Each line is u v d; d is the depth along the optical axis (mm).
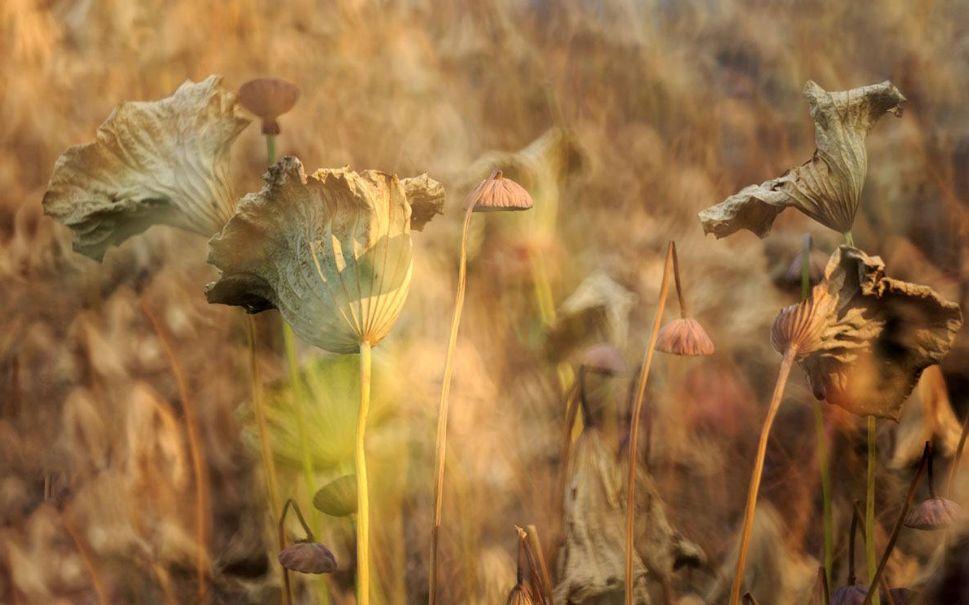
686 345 2758
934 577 3109
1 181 4438
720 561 3385
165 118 2908
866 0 5906
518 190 2664
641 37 6293
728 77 6160
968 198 4434
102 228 2914
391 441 3029
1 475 3721
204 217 2898
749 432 3703
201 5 5191
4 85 4629
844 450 3650
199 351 3898
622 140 5309
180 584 3461
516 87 5684
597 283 3715
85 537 3469
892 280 2488
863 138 2822
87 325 3895
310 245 2496
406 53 5133
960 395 3764
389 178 2473
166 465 3535
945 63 5430
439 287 3609
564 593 2889
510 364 3609
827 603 2906
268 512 3270
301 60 5059
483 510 3223
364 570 2498
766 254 4191
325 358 2971
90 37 5043
